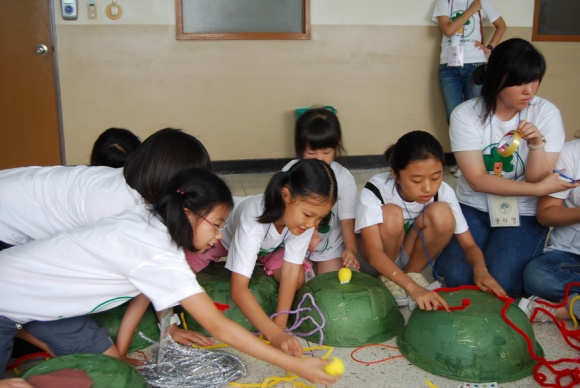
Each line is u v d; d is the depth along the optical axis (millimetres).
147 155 1659
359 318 1824
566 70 5020
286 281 1866
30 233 1786
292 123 4758
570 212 2025
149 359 1742
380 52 4754
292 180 1617
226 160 4742
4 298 1456
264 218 1683
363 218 2045
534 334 1847
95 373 1346
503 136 2172
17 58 4332
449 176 4652
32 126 4457
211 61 4551
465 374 1607
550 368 1632
